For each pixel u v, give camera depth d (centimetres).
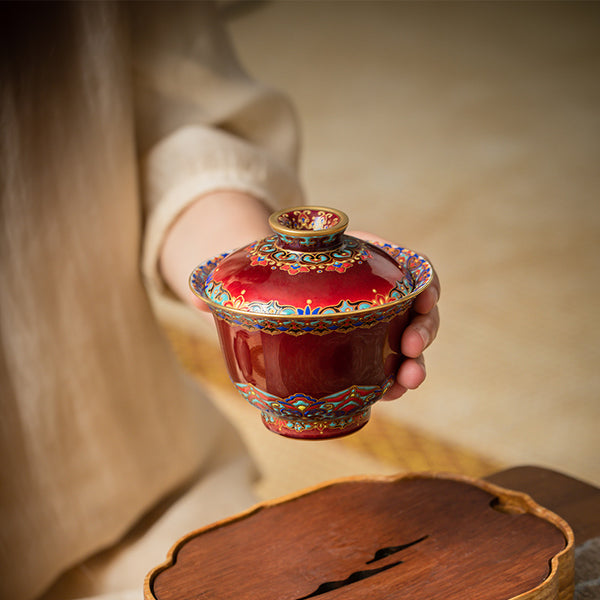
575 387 192
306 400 75
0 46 93
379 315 74
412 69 453
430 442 177
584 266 247
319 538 82
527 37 500
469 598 77
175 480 105
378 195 303
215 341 222
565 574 80
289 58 477
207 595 79
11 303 96
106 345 100
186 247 96
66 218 96
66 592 102
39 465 98
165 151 99
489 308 227
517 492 85
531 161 329
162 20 101
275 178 100
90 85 95
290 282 74
